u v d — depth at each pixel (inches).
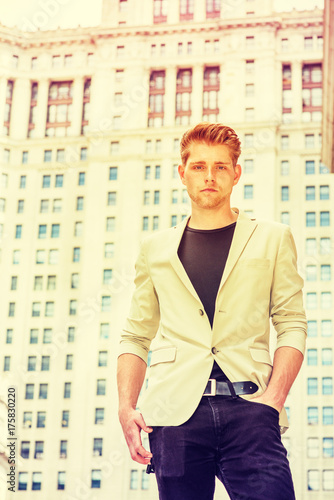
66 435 1633.9
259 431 59.2
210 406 60.7
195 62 1803.6
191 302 66.2
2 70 1836.9
